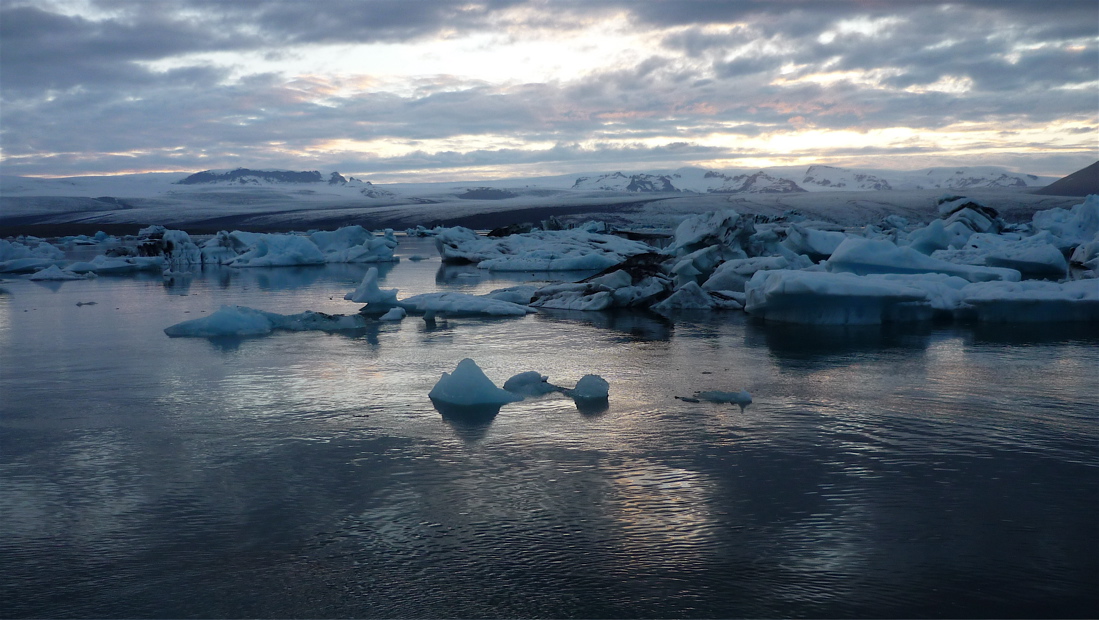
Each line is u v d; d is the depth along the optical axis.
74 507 6.11
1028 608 4.48
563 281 28.81
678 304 19.20
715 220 23.52
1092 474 6.68
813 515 5.81
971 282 17.98
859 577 4.85
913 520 5.70
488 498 6.18
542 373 11.08
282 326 15.89
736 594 4.66
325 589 4.75
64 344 14.00
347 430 8.16
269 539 5.47
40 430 8.27
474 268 37.12
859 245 18.84
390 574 4.94
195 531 5.62
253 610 4.52
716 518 5.76
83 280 30.69
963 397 9.45
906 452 7.30
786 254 24.00
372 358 12.37
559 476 6.68
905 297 15.06
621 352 12.80
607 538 5.43
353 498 6.21
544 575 4.91
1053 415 8.61
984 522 5.66
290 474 6.80
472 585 4.78
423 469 6.89
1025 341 13.57
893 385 10.14
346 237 47.41
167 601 4.64
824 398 9.45
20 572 5.04
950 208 38.38
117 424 8.49
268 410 9.03
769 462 7.03
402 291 24.70
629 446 7.52
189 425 8.42
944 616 4.41
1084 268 27.86
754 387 10.07
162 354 12.84
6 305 20.94
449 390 9.40
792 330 15.25
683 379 10.59
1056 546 5.27
